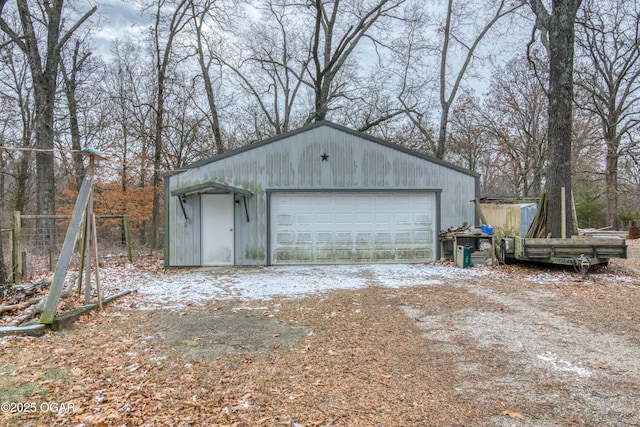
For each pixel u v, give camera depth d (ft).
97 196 55.77
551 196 32.63
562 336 15.10
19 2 39.78
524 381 11.14
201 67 60.34
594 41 60.85
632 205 94.48
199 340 15.01
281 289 24.94
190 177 35.19
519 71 71.00
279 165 35.63
